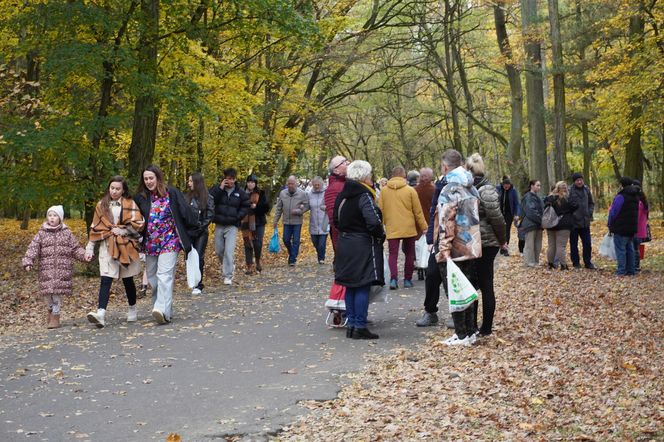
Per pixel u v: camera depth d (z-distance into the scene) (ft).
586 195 52.01
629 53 84.33
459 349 26.58
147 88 51.21
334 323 31.89
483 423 18.40
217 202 46.75
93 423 18.88
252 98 69.15
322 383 22.68
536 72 87.20
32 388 22.31
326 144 112.37
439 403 20.21
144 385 22.61
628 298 38.50
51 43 50.42
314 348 27.76
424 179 46.39
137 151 54.65
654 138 127.13
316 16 87.56
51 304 33.37
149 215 33.53
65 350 27.89
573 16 90.84
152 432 18.19
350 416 19.36
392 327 31.81
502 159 172.45
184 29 55.31
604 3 82.79
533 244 53.78
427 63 115.24
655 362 24.54
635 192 47.78
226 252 46.80
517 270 51.78
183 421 19.06
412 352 26.68
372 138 154.92
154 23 53.06
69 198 51.80
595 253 64.80
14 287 47.42
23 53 53.16
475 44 122.62
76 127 49.85
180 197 33.94
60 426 18.65
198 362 25.63
